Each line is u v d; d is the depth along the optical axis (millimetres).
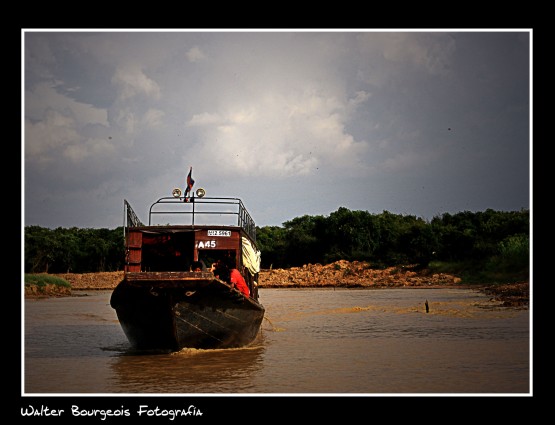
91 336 20672
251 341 17172
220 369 13734
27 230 80375
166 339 15398
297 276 62000
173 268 17078
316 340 18234
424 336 18875
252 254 17453
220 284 14062
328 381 12523
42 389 12180
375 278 58188
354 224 75188
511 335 18781
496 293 37750
